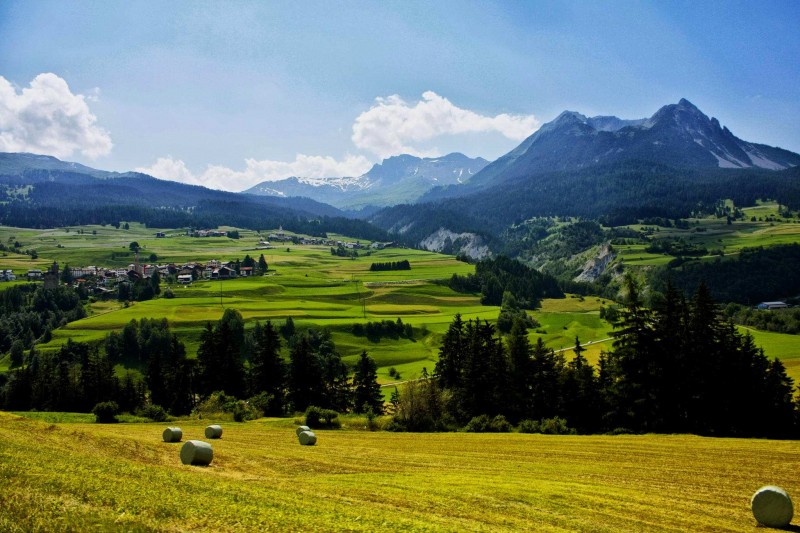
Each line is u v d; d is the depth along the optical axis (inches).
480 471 1375.5
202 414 2871.6
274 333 3981.3
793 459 1567.4
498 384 3058.6
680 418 2650.1
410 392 2783.0
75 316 7475.4
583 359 3161.9
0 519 706.2
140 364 5605.3
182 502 846.5
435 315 7736.2
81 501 804.0
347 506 917.8
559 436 2191.2
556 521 918.4
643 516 977.5
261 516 808.3
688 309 2783.0
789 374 3949.3
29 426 1419.8
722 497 1136.2
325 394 3905.0
